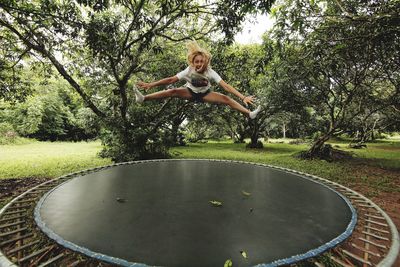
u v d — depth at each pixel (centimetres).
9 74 711
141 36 479
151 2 627
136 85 226
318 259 183
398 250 172
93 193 282
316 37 452
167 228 191
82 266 188
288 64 591
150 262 146
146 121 812
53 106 1948
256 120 1372
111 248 161
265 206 243
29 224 237
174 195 275
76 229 189
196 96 237
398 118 1015
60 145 1568
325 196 279
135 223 199
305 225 201
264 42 577
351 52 500
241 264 146
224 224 199
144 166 466
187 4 509
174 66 803
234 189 302
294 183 337
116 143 778
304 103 988
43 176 612
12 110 1786
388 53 512
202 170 425
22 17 490
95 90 847
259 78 1084
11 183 545
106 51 445
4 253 159
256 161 895
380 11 375
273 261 150
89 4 333
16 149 1287
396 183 599
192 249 161
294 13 421
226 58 755
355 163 891
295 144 1794
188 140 1822
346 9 443
